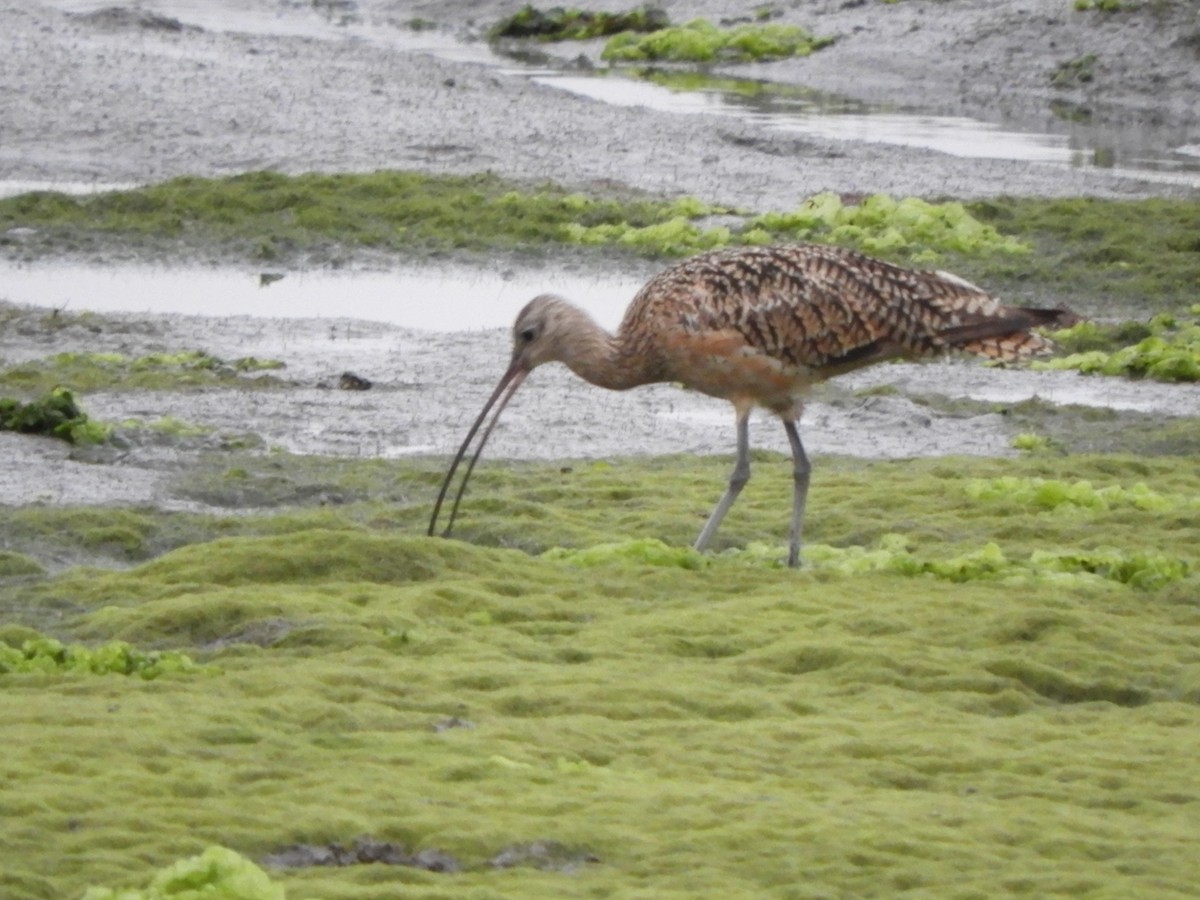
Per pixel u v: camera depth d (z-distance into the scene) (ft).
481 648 36.63
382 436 59.52
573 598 40.93
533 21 161.89
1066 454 59.77
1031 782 30.09
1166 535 47.91
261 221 92.68
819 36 150.30
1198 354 72.43
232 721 31.24
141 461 54.49
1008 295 84.23
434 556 42.22
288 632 37.11
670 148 112.16
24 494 50.37
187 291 80.94
